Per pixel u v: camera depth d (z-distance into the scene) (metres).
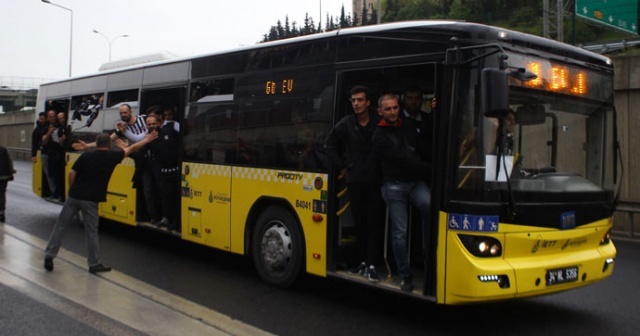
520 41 5.21
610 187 6.07
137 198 9.38
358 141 5.86
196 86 8.30
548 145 5.43
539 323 5.82
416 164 5.45
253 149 7.18
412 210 6.28
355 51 6.00
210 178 7.84
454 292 4.97
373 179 5.77
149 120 8.58
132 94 9.81
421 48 5.34
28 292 6.36
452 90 5.02
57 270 7.44
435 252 5.12
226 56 7.78
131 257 8.55
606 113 6.05
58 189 12.14
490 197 4.91
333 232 6.11
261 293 6.70
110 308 5.88
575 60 5.73
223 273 7.67
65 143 11.77
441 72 5.17
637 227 12.87
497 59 4.88
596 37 40.12
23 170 27.94
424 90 6.52
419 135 5.73
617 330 5.62
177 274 7.55
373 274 5.75
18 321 5.41
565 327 5.70
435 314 6.06
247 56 7.43
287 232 6.73
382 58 5.70
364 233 6.01
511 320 5.91
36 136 12.88
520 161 5.18
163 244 9.70
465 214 4.93
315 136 6.35
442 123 5.10
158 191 9.12
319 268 6.24
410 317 5.93
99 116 10.70
